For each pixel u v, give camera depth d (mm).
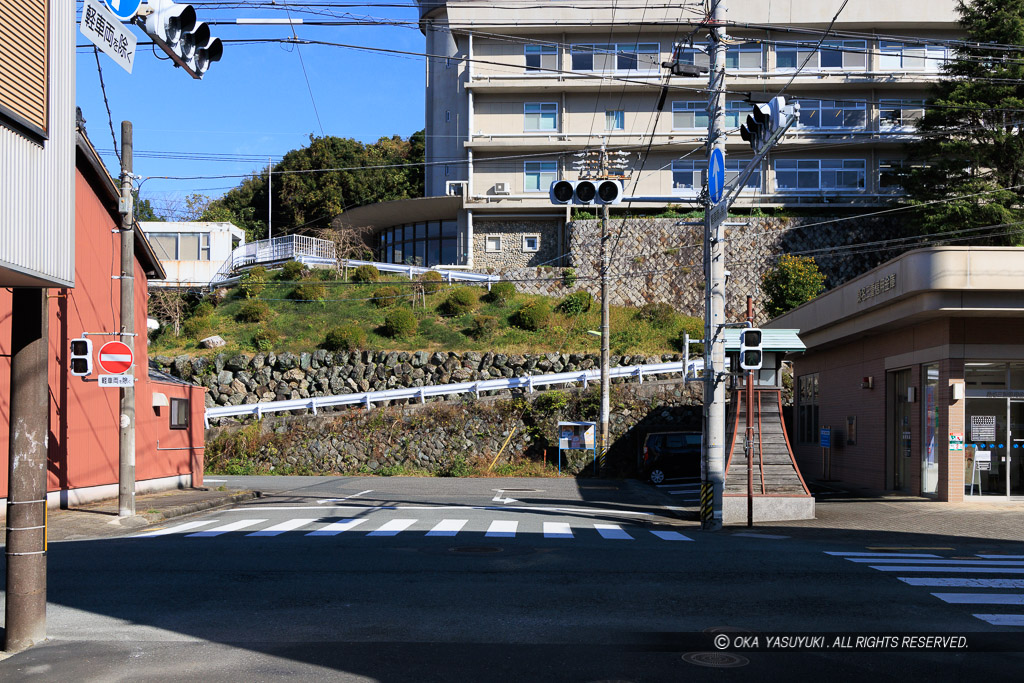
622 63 47219
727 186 16250
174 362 39469
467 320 43469
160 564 11641
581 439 33562
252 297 48031
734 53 46656
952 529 16219
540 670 6727
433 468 35094
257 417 37250
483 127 48375
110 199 21000
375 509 20297
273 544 13695
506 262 49156
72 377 19094
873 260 44438
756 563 11859
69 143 8250
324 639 7719
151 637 7836
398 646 7465
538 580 10477
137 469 22672
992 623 8336
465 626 8195
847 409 28203
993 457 20484
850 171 46344
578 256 46531
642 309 43562
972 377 20422
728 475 18219
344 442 35844
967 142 35281
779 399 18656
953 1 44688
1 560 12219
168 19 8992
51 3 7945
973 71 35156
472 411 35750
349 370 38906
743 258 45125
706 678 6547
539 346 40469
